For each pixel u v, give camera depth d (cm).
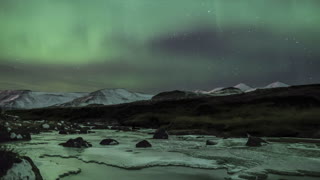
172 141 3216
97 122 7631
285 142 3142
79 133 4325
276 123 4534
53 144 2608
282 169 1619
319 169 1630
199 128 4912
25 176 1165
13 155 1254
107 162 1761
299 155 2136
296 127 4269
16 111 10881
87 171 1526
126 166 1655
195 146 2688
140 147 2534
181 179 1387
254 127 4462
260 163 1798
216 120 5344
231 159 1934
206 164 1736
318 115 4784
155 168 1630
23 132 2988
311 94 6469
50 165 1583
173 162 1777
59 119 8694
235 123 4806
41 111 10075
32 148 2311
